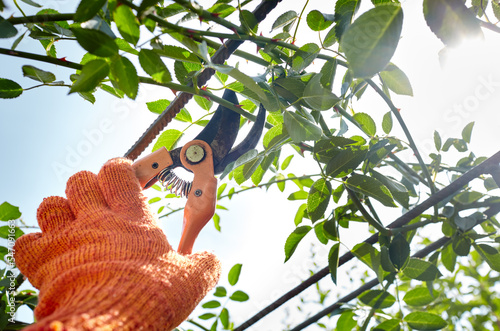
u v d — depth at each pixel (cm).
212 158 34
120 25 23
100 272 23
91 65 23
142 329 21
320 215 37
